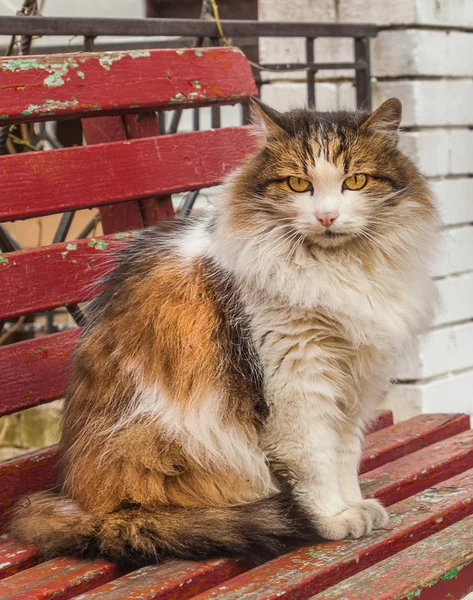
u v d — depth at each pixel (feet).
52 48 22.62
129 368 10.18
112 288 11.05
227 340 10.11
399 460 12.15
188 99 13.20
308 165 9.83
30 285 11.51
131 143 12.62
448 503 10.66
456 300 18.97
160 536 9.07
